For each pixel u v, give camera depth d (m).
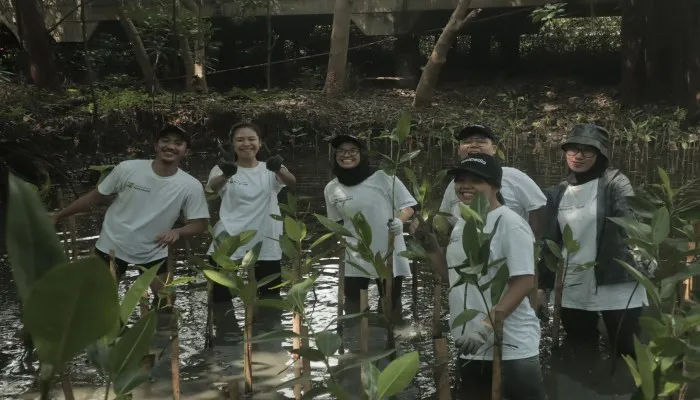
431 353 4.67
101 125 13.55
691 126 16.31
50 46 17.56
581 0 19.45
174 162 5.21
